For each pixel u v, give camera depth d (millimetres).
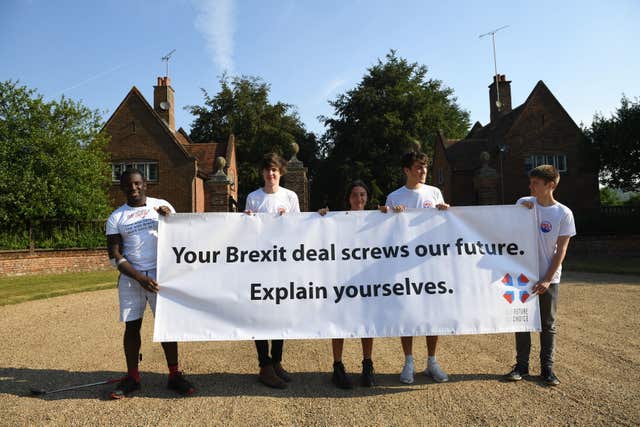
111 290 11789
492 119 32438
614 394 3828
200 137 45344
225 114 45062
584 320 6926
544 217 4328
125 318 4031
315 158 49625
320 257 4297
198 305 4152
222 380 4445
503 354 5207
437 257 4301
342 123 41656
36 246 16406
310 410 3623
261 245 4289
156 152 25078
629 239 20094
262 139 43219
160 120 25250
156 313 4074
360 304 4223
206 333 4105
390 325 4180
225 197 17516
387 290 4242
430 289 4246
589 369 4539
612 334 6000
